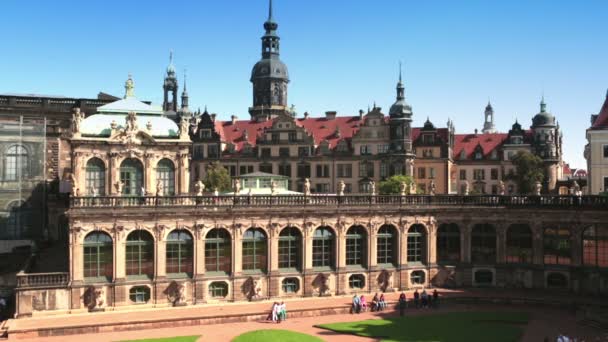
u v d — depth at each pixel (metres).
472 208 70.56
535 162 124.50
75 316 55.81
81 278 57.25
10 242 76.00
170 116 135.75
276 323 56.50
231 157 136.75
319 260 66.88
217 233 62.59
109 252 58.72
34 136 77.56
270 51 158.12
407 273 69.88
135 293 59.47
